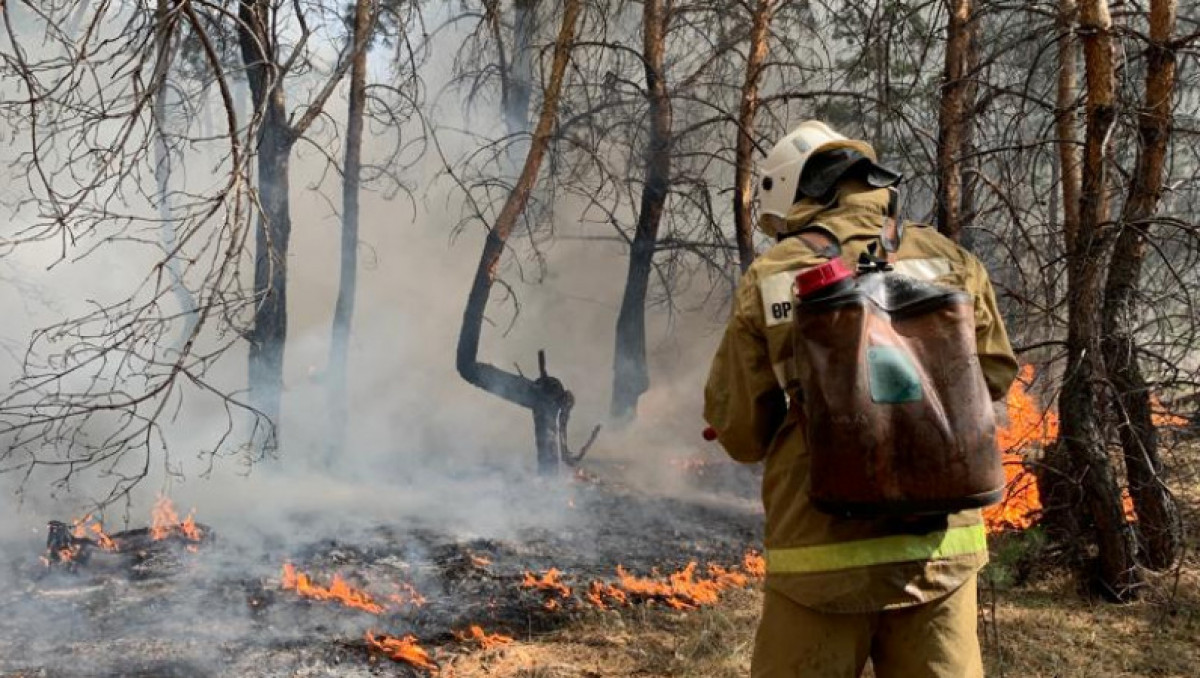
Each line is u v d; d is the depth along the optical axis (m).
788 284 2.73
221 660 5.03
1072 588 6.39
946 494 2.51
